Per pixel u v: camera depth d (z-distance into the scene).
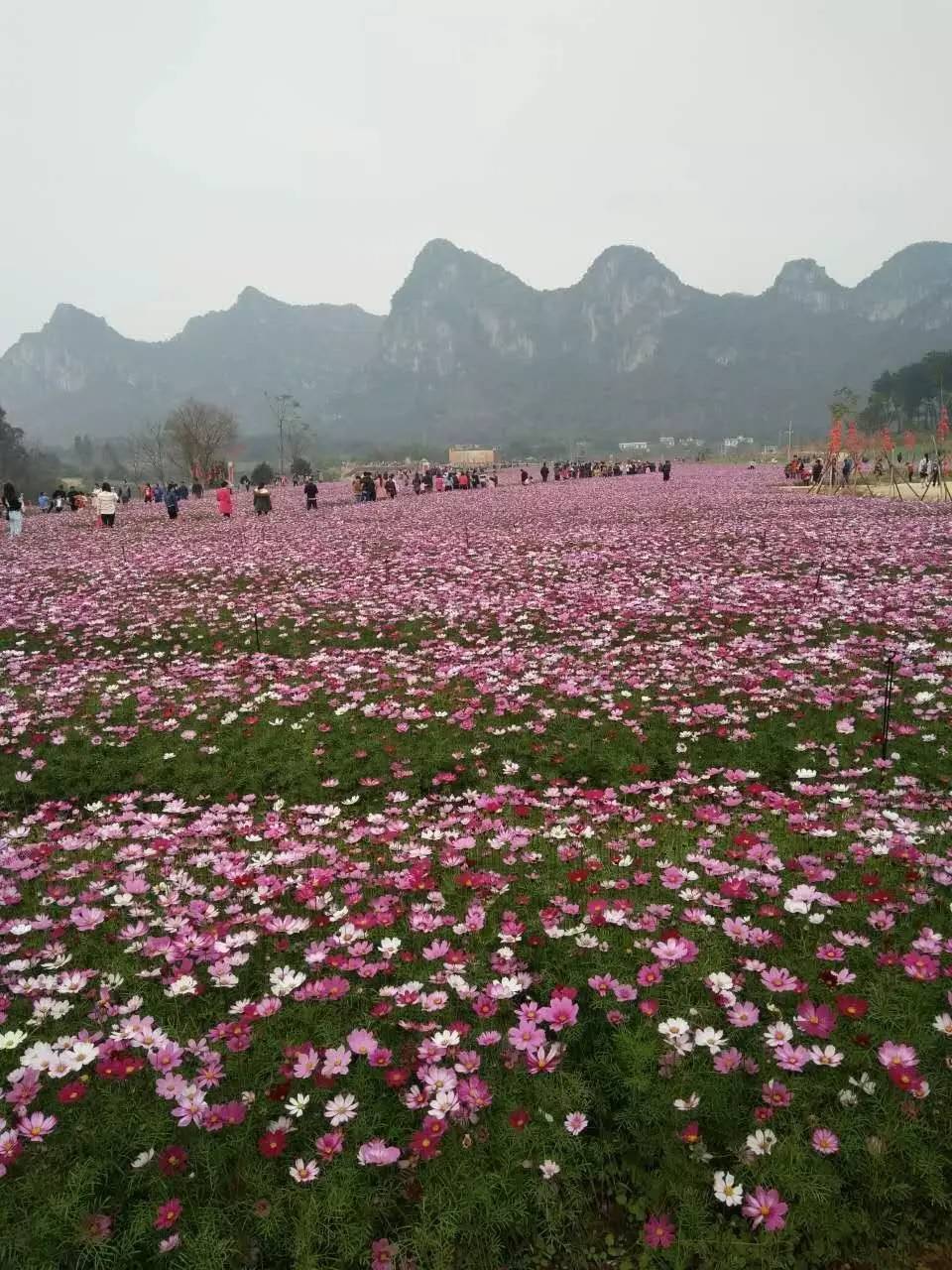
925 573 16.17
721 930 4.50
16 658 12.22
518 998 4.12
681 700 9.01
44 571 20.12
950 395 123.50
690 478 65.50
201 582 18.02
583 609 13.96
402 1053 3.65
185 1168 3.11
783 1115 3.26
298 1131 3.28
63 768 8.02
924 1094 3.17
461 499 43.84
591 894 4.97
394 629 13.29
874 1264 2.90
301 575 18.48
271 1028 3.86
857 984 4.00
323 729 8.61
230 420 104.94
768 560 18.47
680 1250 2.86
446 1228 2.89
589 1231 3.05
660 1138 3.22
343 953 4.42
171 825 6.68
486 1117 3.31
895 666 9.75
